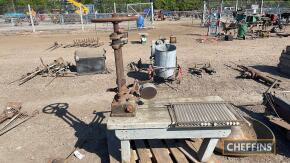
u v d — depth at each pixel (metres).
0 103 7.91
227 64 11.32
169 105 4.92
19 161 5.13
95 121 6.55
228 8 35.34
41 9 41.00
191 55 13.20
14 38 20.98
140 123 4.30
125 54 13.73
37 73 10.45
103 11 39.19
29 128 6.34
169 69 8.80
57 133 6.07
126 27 26.14
